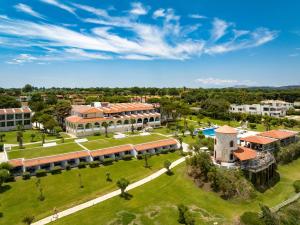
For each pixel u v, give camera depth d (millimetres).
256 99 196875
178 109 125625
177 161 72938
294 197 56312
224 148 62969
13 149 71625
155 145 78750
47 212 47031
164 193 54594
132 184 58594
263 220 45188
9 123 105312
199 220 45969
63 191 54219
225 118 137625
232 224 45125
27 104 153250
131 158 73688
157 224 44125
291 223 47375
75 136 89875
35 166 61750
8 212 46344
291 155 79500
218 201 52812
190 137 95188
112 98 167250
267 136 82562
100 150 70875
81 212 46781
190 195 54312
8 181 56500
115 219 44844
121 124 102375
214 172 55781
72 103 155125
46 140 83312
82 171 63438
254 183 59250
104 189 56219
